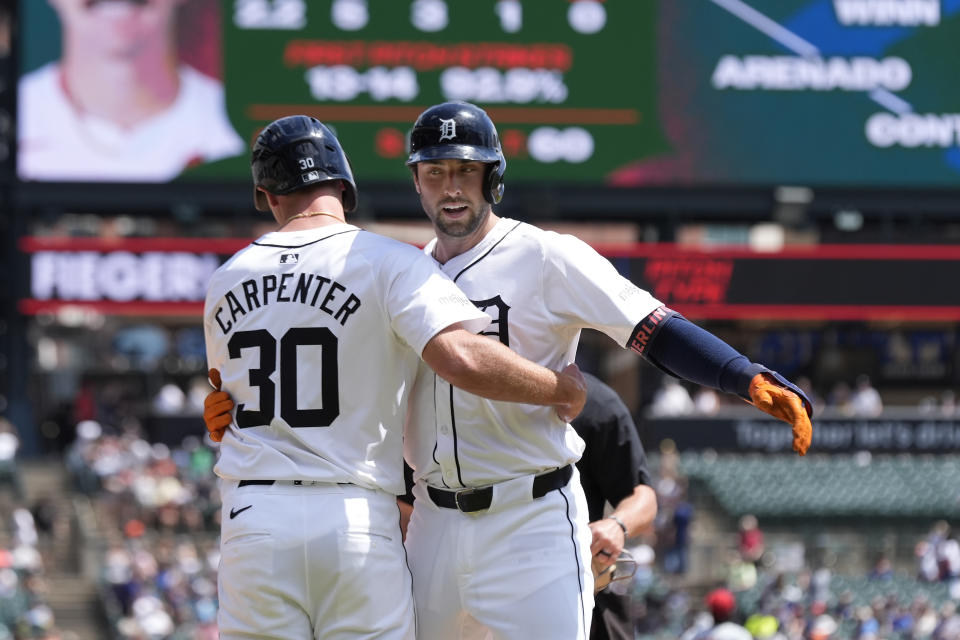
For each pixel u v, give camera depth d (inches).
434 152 489.1
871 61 3056.1
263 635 475.5
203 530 2723.9
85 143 2938.0
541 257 499.5
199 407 3016.7
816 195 3093.0
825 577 2479.1
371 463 484.4
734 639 922.7
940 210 3097.9
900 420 3029.0
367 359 481.7
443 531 512.7
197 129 2947.8
